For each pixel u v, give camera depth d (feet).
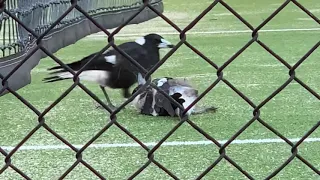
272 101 13.79
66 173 4.82
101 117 12.59
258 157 9.88
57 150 10.42
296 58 19.83
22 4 15.30
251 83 15.89
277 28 27.30
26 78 14.10
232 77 16.71
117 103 13.29
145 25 28.58
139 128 11.64
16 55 13.24
